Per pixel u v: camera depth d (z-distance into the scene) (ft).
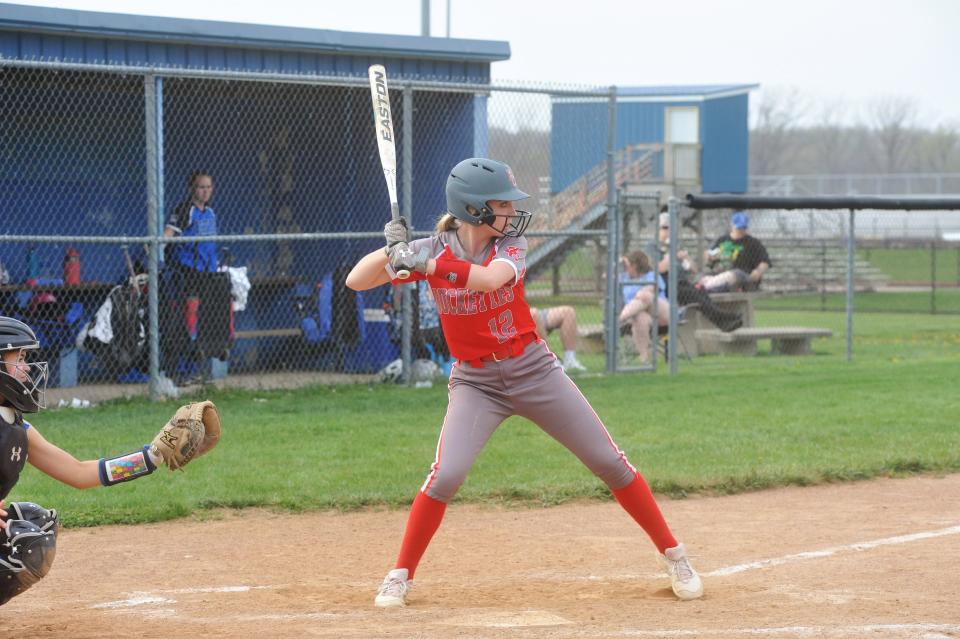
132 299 86.89
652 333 102.83
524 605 35.37
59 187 97.60
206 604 36.17
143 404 81.51
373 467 59.82
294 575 41.32
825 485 58.70
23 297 92.73
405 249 32.81
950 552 43.42
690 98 255.50
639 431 70.49
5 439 29.40
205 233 88.99
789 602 34.88
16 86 94.48
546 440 68.59
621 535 47.75
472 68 104.88
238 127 104.37
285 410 78.84
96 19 87.92
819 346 136.15
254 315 105.40
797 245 246.27
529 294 119.75
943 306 207.41
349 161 105.70
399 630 30.58
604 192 110.52
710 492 56.59
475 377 35.42
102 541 46.93
